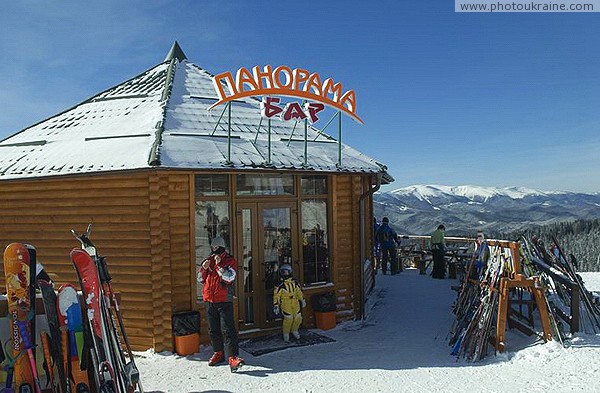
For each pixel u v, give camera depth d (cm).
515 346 707
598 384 549
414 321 934
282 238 864
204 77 1177
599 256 2411
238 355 691
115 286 769
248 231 831
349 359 706
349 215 936
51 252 812
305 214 888
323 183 910
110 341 514
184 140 814
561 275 784
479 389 571
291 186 874
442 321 933
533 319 792
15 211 839
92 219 785
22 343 473
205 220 791
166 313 746
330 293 889
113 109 1045
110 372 494
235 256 810
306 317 875
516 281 693
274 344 784
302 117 845
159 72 1206
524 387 566
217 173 789
